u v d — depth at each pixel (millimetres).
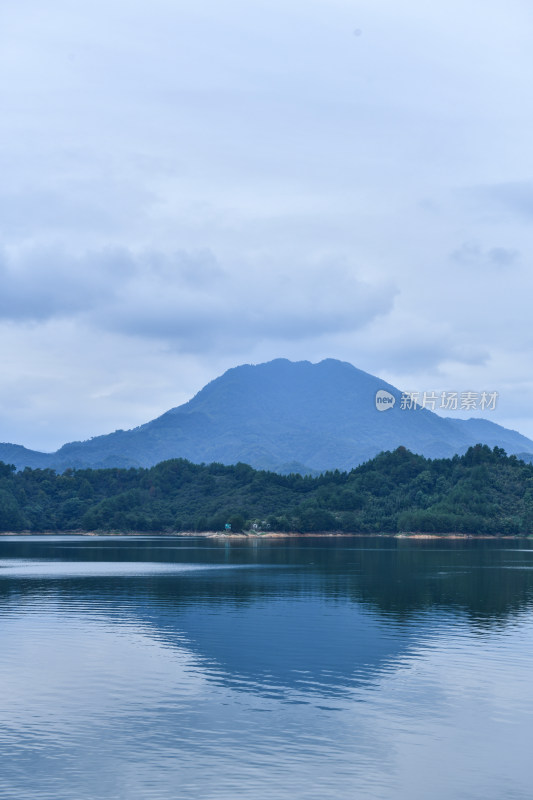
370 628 73688
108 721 43812
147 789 34812
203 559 187875
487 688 50812
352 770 36969
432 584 117938
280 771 36781
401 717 44719
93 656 60250
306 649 63250
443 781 35750
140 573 140625
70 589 109500
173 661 58594
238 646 64438
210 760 38125
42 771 36781
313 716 44812
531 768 37281
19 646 64125
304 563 171250
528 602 94438
